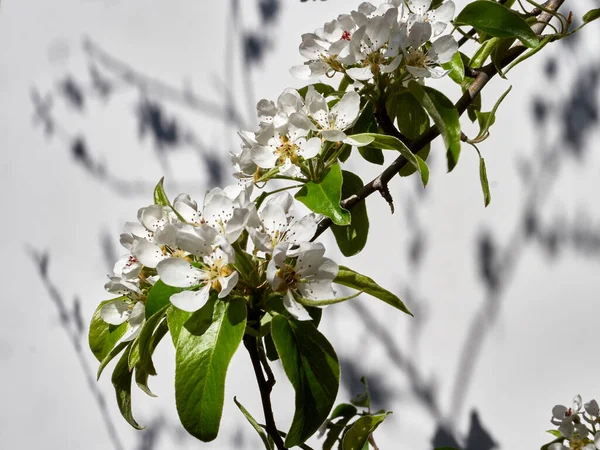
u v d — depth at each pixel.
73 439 1.50
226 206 0.75
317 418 0.72
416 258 1.12
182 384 0.72
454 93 1.07
